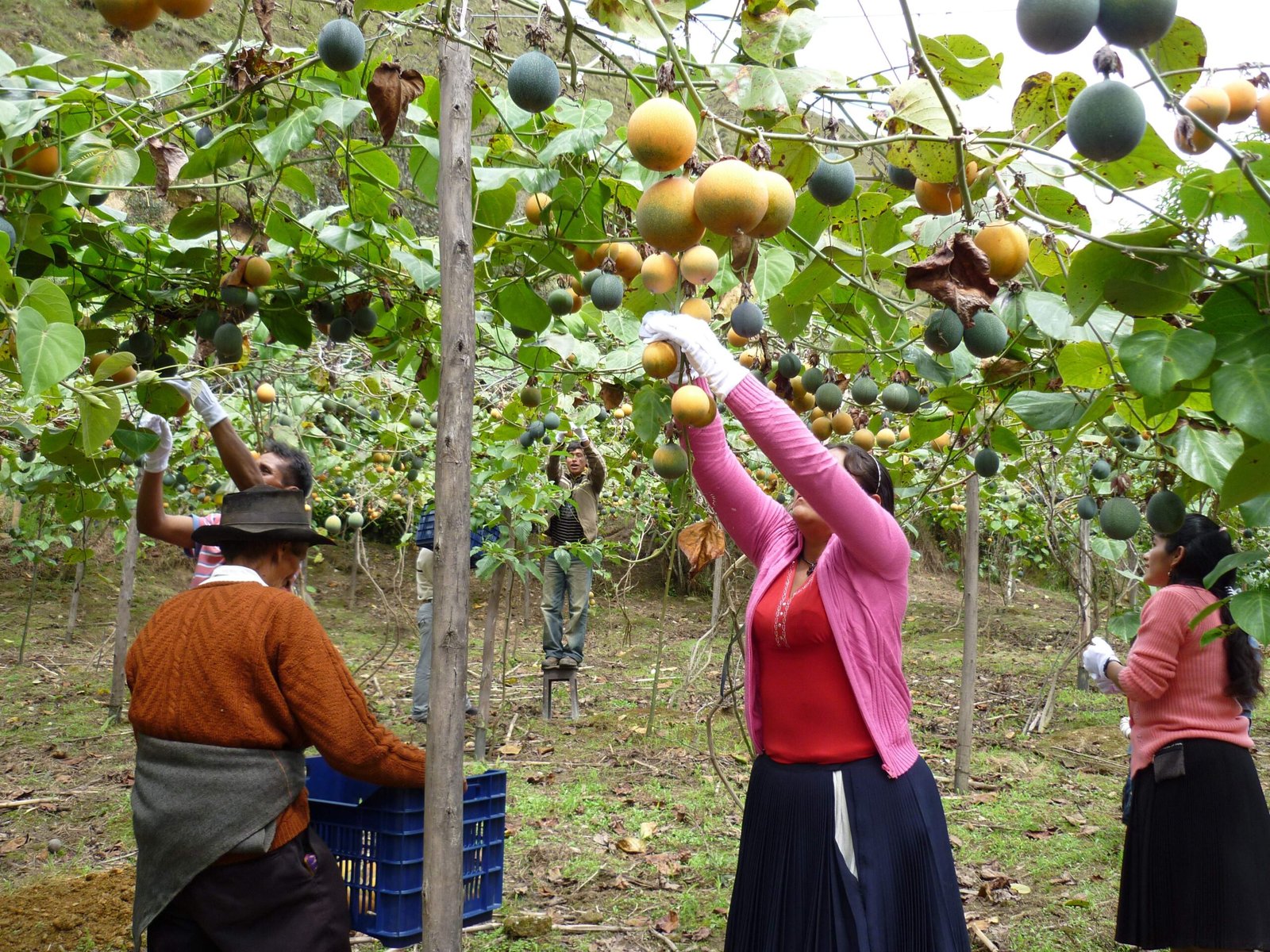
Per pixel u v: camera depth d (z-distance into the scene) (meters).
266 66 2.14
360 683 7.47
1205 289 1.60
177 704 2.00
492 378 5.29
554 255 2.47
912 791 2.03
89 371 3.05
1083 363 2.04
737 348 2.67
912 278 1.62
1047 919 3.51
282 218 2.73
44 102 2.14
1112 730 6.47
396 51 2.76
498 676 8.07
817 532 2.17
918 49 1.45
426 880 1.74
